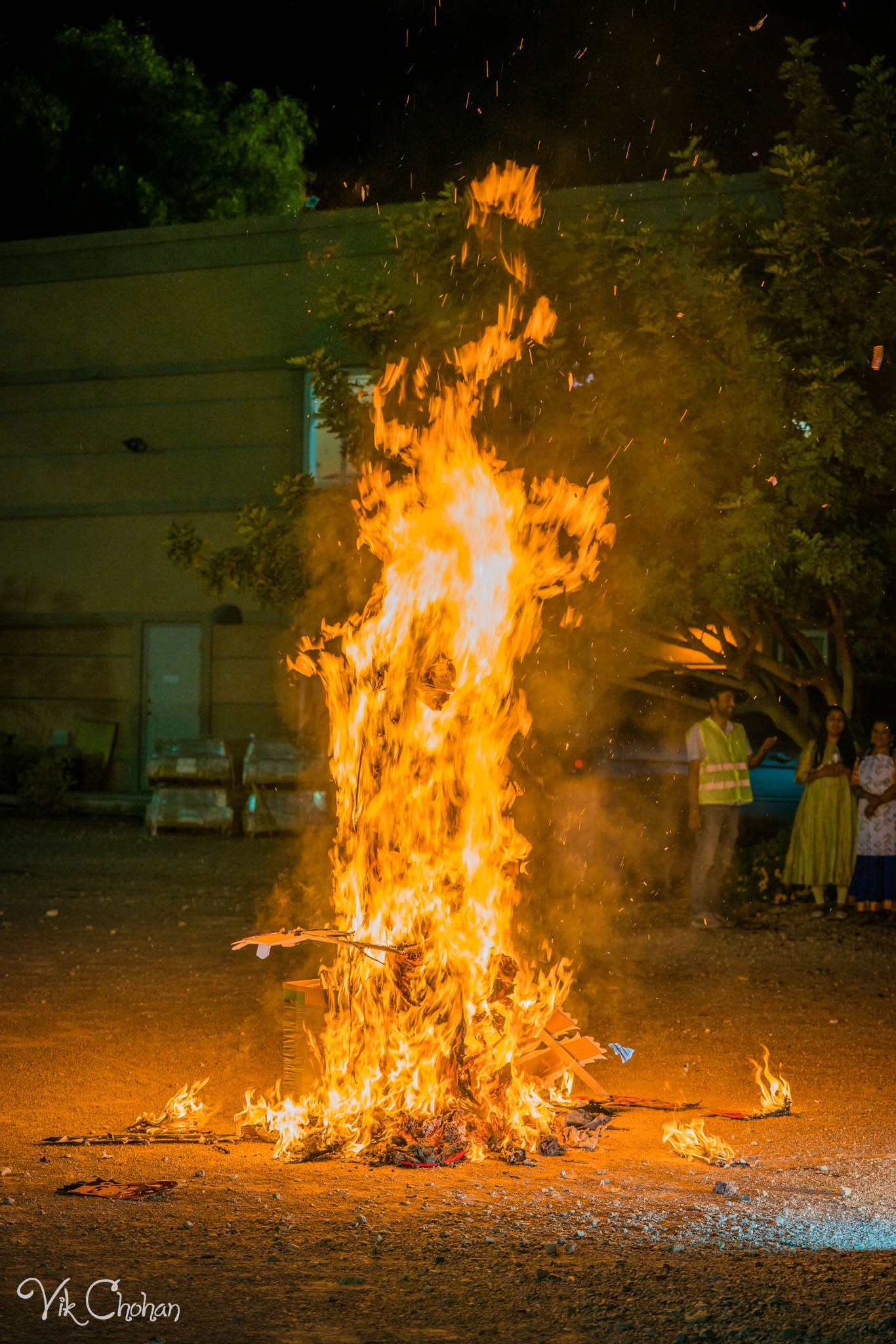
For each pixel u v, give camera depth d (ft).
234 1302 12.62
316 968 33.32
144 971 33.06
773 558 37.93
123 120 101.65
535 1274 13.42
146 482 75.36
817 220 38.27
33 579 77.51
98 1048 25.21
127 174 99.86
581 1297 12.84
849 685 43.57
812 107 40.86
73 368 76.23
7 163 97.86
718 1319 12.30
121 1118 20.40
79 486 76.54
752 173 58.39
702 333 39.55
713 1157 18.26
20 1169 17.11
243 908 43.45
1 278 77.25
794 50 41.19
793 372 38.17
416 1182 16.80
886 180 40.19
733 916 41.42
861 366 38.58
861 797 40.37
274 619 73.26
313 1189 16.37
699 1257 14.03
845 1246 14.49
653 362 39.01
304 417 72.49
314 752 67.46
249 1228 14.73
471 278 44.91
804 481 36.32
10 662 78.07
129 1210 15.33
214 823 66.49
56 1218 14.97
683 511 39.11
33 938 37.70
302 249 71.82
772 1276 13.47
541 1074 20.18
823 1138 19.44
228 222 73.00
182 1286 13.00
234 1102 21.43
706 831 39.55
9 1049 25.14
